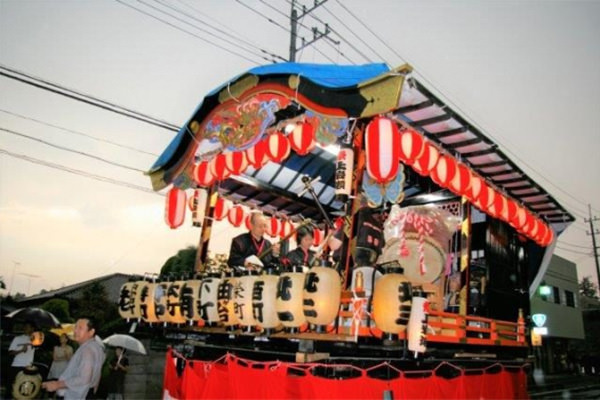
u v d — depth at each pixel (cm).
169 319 716
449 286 932
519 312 1029
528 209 1077
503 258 1042
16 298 2536
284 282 547
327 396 529
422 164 686
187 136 859
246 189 1007
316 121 633
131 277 814
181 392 759
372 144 561
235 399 604
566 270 3788
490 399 813
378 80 532
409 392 614
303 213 1151
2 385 1059
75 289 2530
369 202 652
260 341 693
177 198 888
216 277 653
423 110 641
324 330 535
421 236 859
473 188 794
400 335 577
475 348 824
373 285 571
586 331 4453
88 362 639
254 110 720
